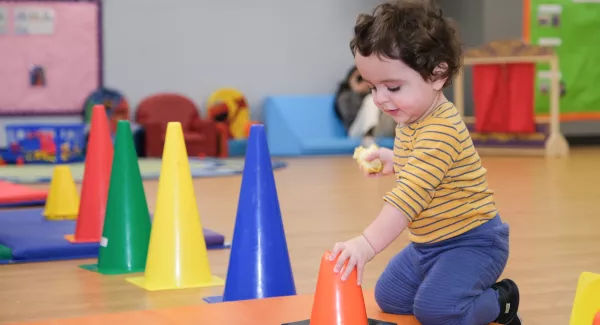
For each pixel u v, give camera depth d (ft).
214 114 25.95
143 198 8.25
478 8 25.76
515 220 10.92
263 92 27.35
